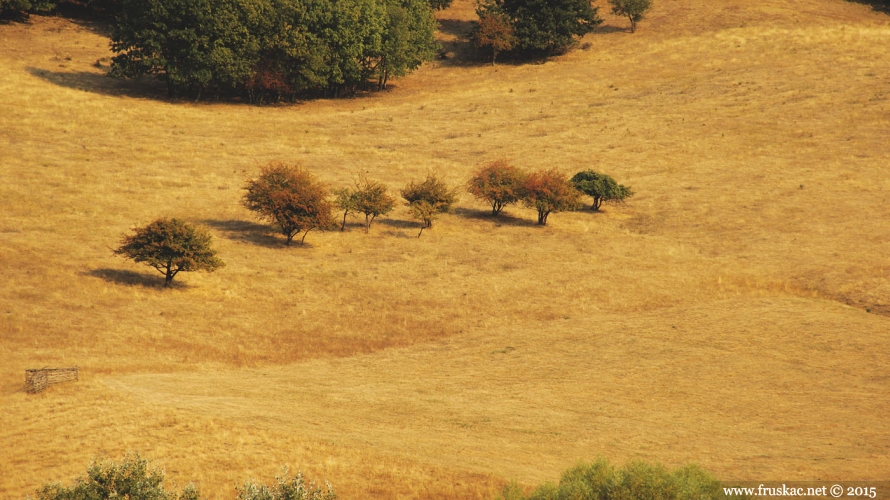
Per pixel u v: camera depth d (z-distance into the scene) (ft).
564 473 80.33
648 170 264.93
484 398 126.93
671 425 115.75
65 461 97.91
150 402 116.57
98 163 246.68
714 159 270.87
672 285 182.70
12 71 314.96
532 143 287.69
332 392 128.06
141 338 148.66
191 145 271.28
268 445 102.94
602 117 311.27
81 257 182.50
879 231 209.15
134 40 313.94
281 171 209.97
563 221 231.09
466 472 95.96
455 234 218.79
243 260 192.54
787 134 285.43
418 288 181.98
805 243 205.67
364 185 243.19
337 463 97.60
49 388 121.80
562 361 144.15
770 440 109.60
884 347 145.89
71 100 297.94
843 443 108.17
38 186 222.69
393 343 155.43
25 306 155.74
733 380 133.90
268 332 157.48
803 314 163.22
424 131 302.66
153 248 170.30
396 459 99.71
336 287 181.37
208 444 102.42
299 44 320.09
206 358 143.23
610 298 175.52
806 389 129.90
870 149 268.00
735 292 178.40
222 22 314.55
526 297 177.06
